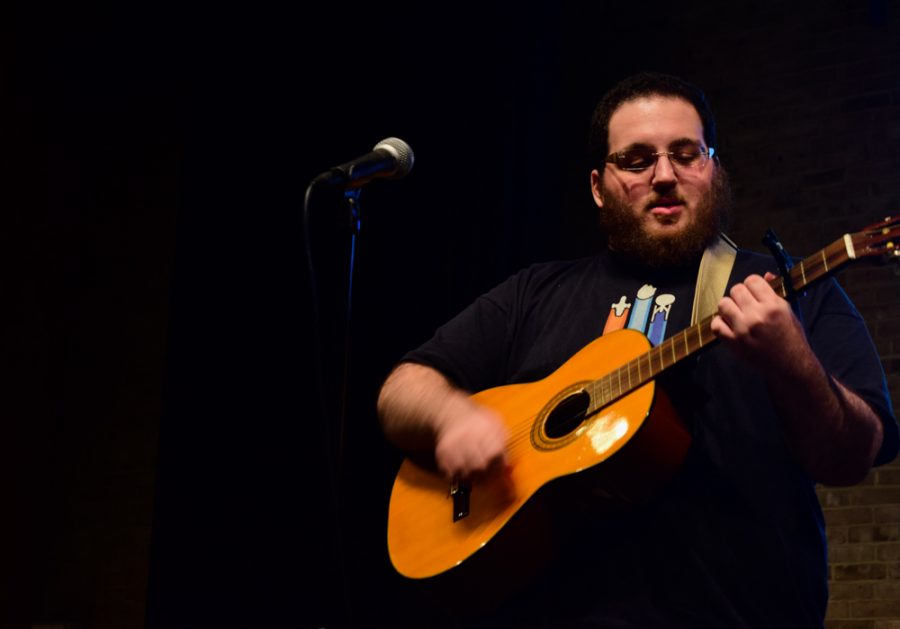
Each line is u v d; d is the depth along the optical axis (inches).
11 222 241.8
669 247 89.3
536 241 228.5
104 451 281.1
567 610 79.1
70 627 265.3
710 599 74.8
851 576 195.9
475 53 238.7
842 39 224.2
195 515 244.8
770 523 76.5
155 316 287.3
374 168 101.3
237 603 234.4
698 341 78.2
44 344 245.3
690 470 79.3
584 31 250.1
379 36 247.9
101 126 307.3
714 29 237.5
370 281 234.1
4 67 245.8
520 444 87.5
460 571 83.9
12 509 230.2
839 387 74.7
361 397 227.8
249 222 254.1
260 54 261.0
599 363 87.4
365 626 215.9
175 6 264.1
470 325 99.7
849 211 213.6
